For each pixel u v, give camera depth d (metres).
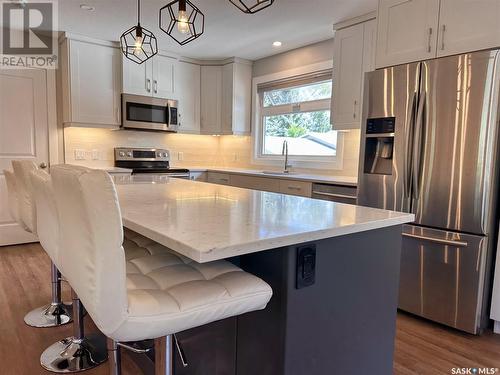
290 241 1.03
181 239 0.95
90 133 4.30
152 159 4.67
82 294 0.96
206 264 1.21
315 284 1.19
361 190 2.75
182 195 1.87
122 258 0.88
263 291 1.07
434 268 2.35
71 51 3.81
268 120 4.78
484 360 1.96
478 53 2.11
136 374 1.79
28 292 2.71
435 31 2.35
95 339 2.06
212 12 3.13
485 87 2.09
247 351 1.25
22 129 3.89
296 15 3.19
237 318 1.28
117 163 4.42
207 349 1.41
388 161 2.63
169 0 2.90
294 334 1.15
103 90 4.04
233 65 4.62
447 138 2.25
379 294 1.45
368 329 1.42
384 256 1.45
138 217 1.24
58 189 1.04
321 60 3.94
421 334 2.25
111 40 4.02
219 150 5.38
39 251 3.74
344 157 3.75
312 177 3.46
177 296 0.98
